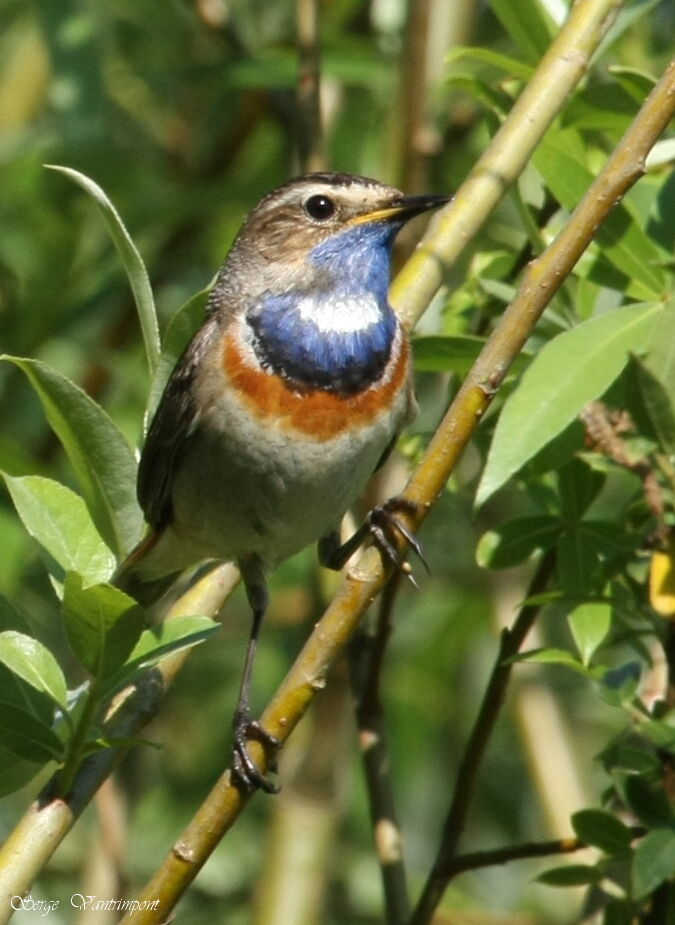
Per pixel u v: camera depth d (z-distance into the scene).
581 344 8.50
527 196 11.71
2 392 14.92
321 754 12.44
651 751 8.80
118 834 12.84
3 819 15.04
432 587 15.84
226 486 10.20
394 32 14.88
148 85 15.18
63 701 7.84
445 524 15.44
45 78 16.38
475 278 10.63
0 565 12.70
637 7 10.50
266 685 15.41
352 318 10.23
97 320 15.36
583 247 7.57
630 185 7.55
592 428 8.70
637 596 9.31
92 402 8.54
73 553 8.62
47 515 8.65
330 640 7.84
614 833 8.59
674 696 8.84
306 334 10.12
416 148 13.03
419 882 14.83
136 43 16.48
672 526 8.73
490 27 14.95
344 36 14.80
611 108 9.70
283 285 10.29
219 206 14.73
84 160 15.14
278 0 16.41
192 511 10.38
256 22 16.36
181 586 11.94
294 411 9.98
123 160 15.23
